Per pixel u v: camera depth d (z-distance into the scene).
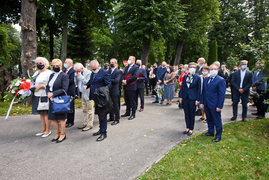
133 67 5.53
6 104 7.82
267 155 3.30
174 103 8.52
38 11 14.21
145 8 11.84
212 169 2.83
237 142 3.83
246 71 5.30
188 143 3.80
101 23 14.69
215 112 3.93
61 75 3.83
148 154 3.35
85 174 2.69
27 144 3.75
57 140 3.92
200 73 5.52
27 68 7.28
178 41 20.62
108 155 3.29
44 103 3.97
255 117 6.05
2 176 2.61
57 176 2.63
